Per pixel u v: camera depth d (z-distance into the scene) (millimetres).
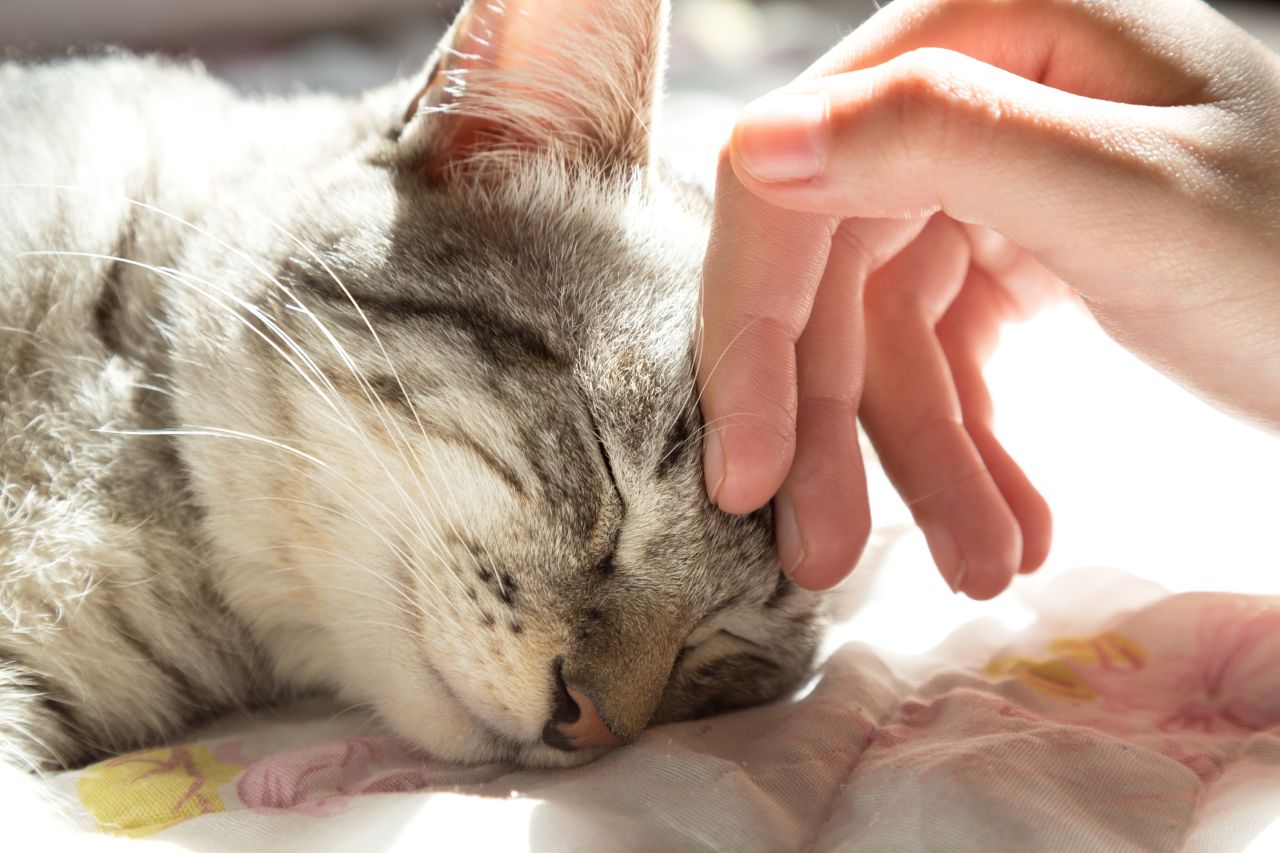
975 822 300
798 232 355
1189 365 350
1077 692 362
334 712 395
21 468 368
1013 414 493
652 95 399
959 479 396
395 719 370
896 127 319
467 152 398
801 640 392
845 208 333
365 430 365
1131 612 388
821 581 370
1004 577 390
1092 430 489
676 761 324
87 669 369
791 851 305
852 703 348
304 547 376
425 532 361
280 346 372
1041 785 308
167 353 381
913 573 427
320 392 367
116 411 377
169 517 380
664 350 374
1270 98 333
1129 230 327
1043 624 396
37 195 387
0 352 372
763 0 988
